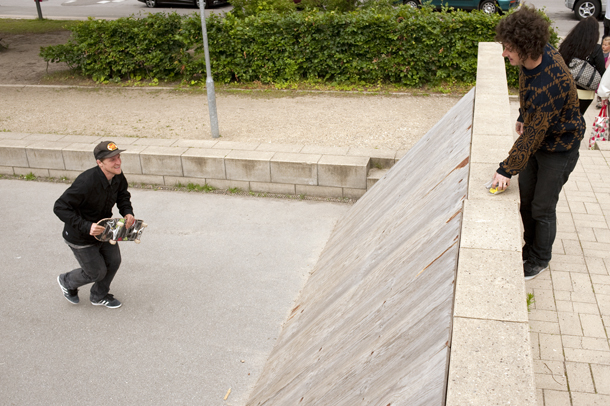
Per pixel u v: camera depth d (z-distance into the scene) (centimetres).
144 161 776
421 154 533
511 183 315
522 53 269
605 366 296
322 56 1154
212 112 867
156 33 1209
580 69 561
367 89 1153
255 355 447
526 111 300
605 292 357
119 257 489
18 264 596
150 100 1143
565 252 407
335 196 730
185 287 546
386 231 414
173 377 424
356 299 351
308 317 430
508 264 241
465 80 1116
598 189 515
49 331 482
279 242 629
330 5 1338
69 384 418
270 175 740
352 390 249
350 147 808
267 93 1162
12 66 1427
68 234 444
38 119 1020
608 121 658
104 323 492
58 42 1695
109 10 2353
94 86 1263
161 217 698
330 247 581
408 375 210
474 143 379
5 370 434
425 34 1090
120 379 422
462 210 293
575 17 1811
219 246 624
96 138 857
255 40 1171
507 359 189
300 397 307
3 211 727
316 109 1037
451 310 220
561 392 280
